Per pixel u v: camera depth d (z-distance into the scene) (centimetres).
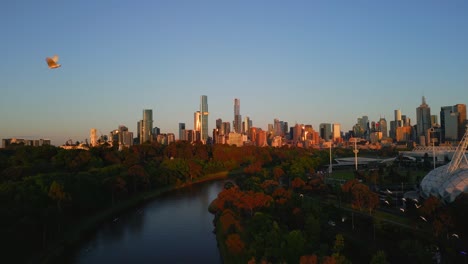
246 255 12775
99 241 16775
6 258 13225
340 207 19388
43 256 14250
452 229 13738
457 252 12450
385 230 14788
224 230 15825
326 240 14550
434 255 12406
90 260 14488
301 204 18412
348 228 15975
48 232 15775
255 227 14200
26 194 16812
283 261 10844
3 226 13688
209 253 15238
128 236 17475
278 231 13075
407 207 17325
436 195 18550
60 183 18800
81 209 19438
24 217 14325
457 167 19462
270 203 17762
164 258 14725
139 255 15025
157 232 18088
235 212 18012
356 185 19288
